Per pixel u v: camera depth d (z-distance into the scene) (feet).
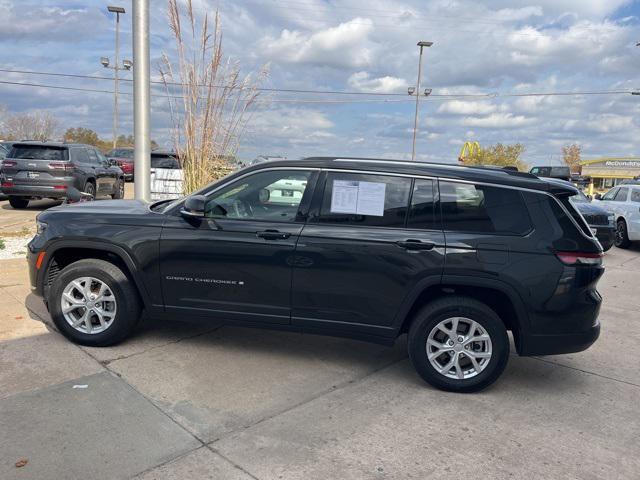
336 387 13.80
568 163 279.08
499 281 13.12
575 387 14.53
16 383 12.88
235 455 10.43
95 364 14.24
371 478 9.91
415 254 13.43
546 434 11.83
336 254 13.74
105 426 11.17
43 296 15.71
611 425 12.39
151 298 14.94
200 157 27.58
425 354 13.67
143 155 27.63
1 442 10.38
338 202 14.03
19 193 42.45
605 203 48.75
